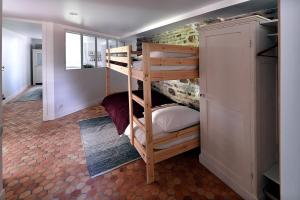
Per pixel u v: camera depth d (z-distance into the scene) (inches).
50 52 156.1
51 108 163.3
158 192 74.4
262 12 85.9
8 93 228.5
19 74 273.0
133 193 73.9
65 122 158.7
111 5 97.8
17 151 107.3
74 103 190.1
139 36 189.0
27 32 239.8
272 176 65.4
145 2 90.9
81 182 80.3
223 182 79.7
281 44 36.2
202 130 89.9
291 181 37.3
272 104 67.8
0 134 64.4
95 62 212.8
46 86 159.5
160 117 91.7
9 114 179.6
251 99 63.7
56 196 71.9
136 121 91.3
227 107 73.9
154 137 83.0
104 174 86.3
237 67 67.8
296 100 35.1
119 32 185.9
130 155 104.1
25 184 78.6
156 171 88.5
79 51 190.9
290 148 36.8
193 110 101.5
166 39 148.9
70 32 175.5
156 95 150.7
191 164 94.0
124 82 252.5
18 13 121.4
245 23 63.0
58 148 111.8
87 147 113.6
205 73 83.7
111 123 157.3
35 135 130.9
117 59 123.0
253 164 65.5
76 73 188.1
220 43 74.2
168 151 84.7
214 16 100.3
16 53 256.7
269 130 68.1
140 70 81.5
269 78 65.8
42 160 97.8
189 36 121.5
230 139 74.2
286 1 34.9
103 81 227.3
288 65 35.6
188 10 100.2
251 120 64.5
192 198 71.1
